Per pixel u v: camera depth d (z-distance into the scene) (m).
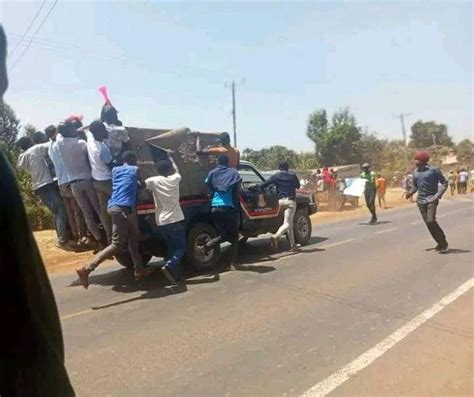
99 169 7.04
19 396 0.78
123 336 5.13
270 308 5.95
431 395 3.57
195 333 5.12
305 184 23.09
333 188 21.97
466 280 7.00
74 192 7.11
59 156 7.15
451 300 6.00
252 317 5.61
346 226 14.98
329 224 16.03
